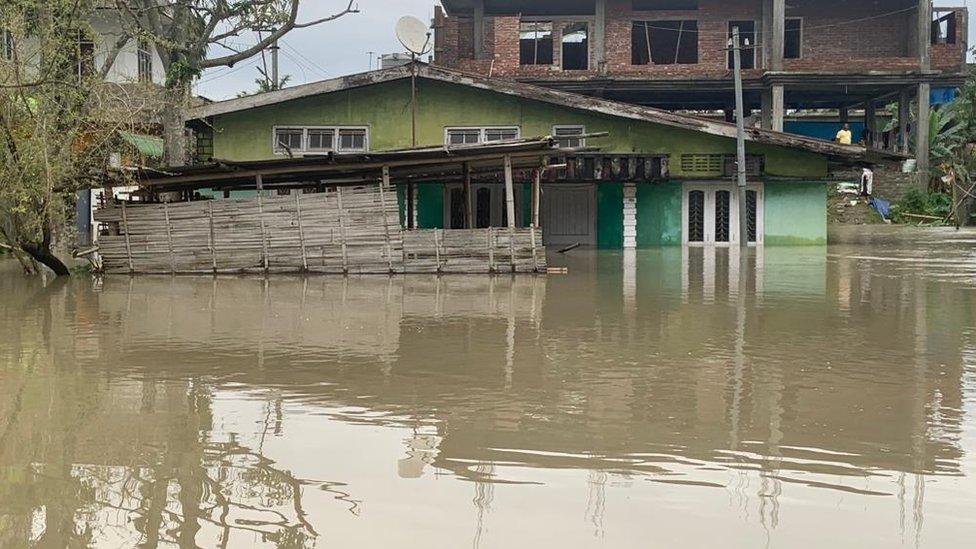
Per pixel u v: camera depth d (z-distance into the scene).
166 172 14.30
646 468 3.66
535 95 20.02
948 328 7.47
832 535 2.96
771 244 21.05
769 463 3.72
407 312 8.87
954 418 4.45
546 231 21.22
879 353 6.29
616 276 12.95
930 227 26.53
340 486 3.47
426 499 3.31
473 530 3.01
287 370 5.80
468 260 13.63
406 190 20.30
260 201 14.09
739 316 8.35
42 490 3.45
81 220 19.47
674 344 6.75
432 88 20.59
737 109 19.53
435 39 30.45
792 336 7.11
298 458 3.83
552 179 20.05
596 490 3.40
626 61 29.70
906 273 12.90
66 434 4.25
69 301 10.26
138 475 3.63
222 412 4.66
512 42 28.59
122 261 14.45
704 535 2.96
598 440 4.08
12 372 5.79
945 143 32.41
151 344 6.93
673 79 28.09
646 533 2.97
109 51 16.06
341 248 13.88
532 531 3.00
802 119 36.38
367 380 5.45
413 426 4.35
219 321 8.30
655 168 20.02
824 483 3.47
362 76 20.03
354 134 20.67
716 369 5.73
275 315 8.73
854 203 29.92
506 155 13.77
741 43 30.05
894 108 36.75
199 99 23.22
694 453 3.88
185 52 18.38
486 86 20.05
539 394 5.04
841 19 29.77
